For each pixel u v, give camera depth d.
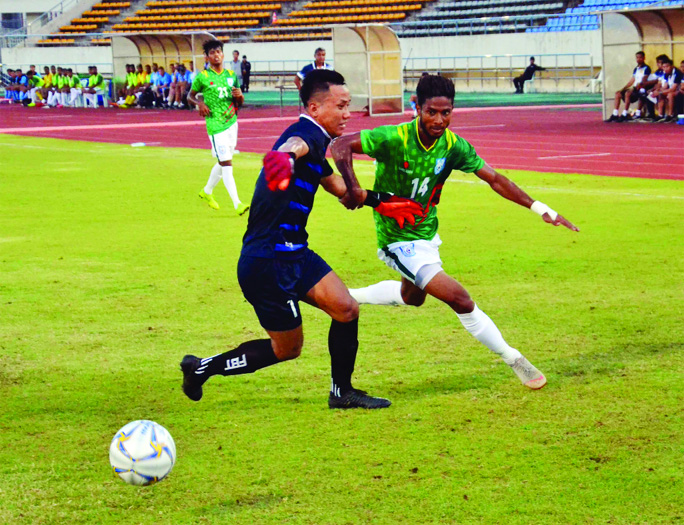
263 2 54.03
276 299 5.11
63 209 13.41
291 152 4.71
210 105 12.61
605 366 6.15
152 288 8.57
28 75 47.91
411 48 47.25
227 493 4.40
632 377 5.91
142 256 10.02
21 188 15.71
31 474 4.64
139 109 42.69
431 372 6.13
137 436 4.28
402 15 48.88
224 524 4.08
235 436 5.11
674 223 11.44
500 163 18.59
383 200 5.39
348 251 10.16
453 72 46.09
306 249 5.29
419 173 5.59
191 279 8.92
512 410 5.41
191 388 5.45
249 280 5.10
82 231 11.59
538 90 44.31
